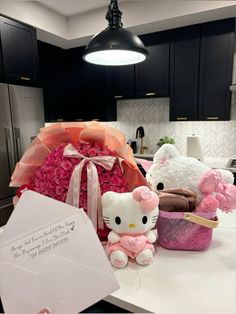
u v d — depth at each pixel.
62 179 0.68
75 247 0.47
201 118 2.68
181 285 0.56
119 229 0.62
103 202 0.62
